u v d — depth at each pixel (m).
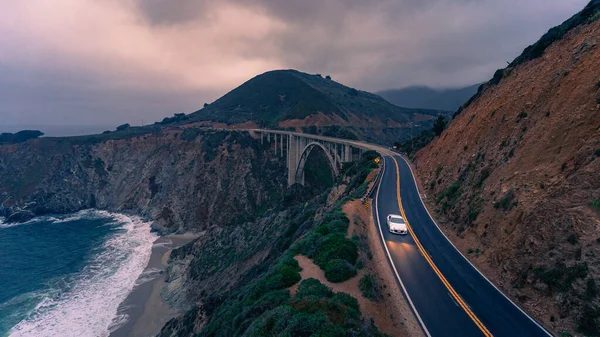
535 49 37.47
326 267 21.17
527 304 18.19
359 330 13.86
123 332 46.91
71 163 127.44
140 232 96.38
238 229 70.69
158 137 142.38
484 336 16.11
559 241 18.17
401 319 17.53
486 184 29.05
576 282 16.19
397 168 55.88
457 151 40.62
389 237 28.77
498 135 32.78
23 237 89.56
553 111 26.28
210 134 133.00
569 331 15.50
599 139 20.11
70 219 108.50
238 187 109.69
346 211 34.12
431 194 40.50
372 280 20.27
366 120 195.50
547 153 23.86
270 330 14.44
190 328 35.72
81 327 48.00
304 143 105.62
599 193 17.73
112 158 133.88
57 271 67.75
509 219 22.92
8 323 48.97
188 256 69.31
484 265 22.94
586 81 24.50
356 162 72.62
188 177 117.69
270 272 22.98
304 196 106.69
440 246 26.98
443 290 20.31
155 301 55.88
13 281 63.03
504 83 40.72
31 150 128.88
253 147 123.50
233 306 24.67
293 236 43.69
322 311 14.91
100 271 67.94
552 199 20.23
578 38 30.17
